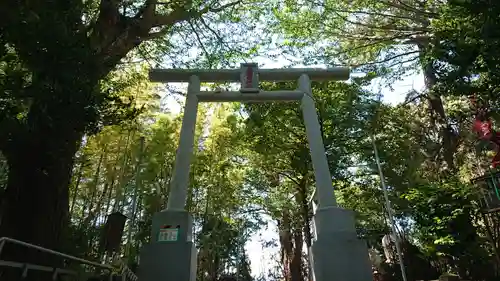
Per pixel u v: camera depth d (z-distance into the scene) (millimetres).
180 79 7633
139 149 16281
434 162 14633
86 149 15703
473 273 10188
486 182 9234
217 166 19781
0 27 5484
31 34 5543
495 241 9477
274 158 17062
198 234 20172
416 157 15289
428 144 14875
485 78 7891
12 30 5496
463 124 13039
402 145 15828
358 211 18172
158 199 17406
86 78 6457
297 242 22234
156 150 16656
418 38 14773
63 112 6188
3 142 6270
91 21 8852
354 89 15125
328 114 14867
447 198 10156
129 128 13320
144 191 17891
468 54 6977
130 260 13875
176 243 5426
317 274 5340
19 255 6379
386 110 15586
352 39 15086
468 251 10000
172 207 5887
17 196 6730
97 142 16234
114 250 10406
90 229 11648
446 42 7641
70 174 7566
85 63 6367
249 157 19109
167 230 5559
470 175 12688
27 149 6547
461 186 10180
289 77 7781
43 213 6816
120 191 16438
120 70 13234
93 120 6844
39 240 6648
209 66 11492
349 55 15250
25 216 6660
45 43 5648
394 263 15578
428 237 10969
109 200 16484
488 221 10250
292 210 20344
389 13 14930
